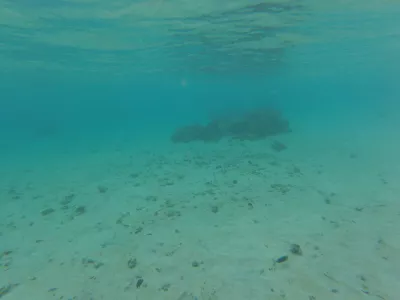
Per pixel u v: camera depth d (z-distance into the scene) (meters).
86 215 9.50
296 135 22.22
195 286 5.48
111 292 5.52
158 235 7.65
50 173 16.05
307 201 9.19
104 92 88.06
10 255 7.21
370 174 11.68
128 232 7.98
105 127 43.94
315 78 60.69
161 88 74.12
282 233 7.25
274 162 14.35
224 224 8.01
